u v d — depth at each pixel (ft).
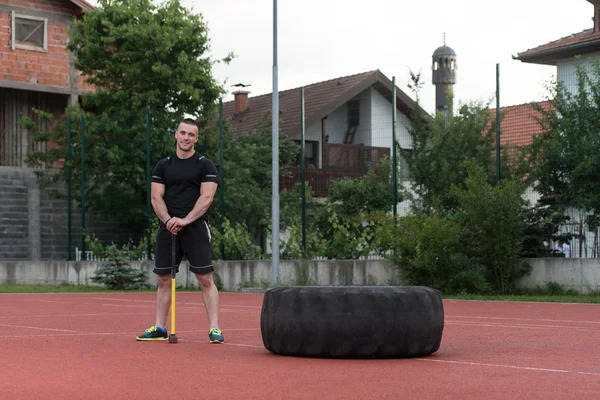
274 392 17.62
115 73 105.81
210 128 106.11
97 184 100.99
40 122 116.67
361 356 23.79
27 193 108.99
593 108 68.39
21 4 115.34
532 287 68.49
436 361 23.48
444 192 86.84
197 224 28.71
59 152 104.22
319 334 23.75
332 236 84.43
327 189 115.96
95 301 63.67
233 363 22.89
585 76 71.31
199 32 106.63
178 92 106.01
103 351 26.07
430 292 24.79
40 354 25.23
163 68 102.53
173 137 103.30
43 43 116.67
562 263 66.74
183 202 28.63
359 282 76.38
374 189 105.40
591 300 59.67
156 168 28.84
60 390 17.88
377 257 79.10
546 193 68.95
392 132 74.69
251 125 133.69
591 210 66.18
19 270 95.45
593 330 35.50
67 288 85.20
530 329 36.06
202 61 106.83
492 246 67.87
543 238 69.00
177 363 22.88
